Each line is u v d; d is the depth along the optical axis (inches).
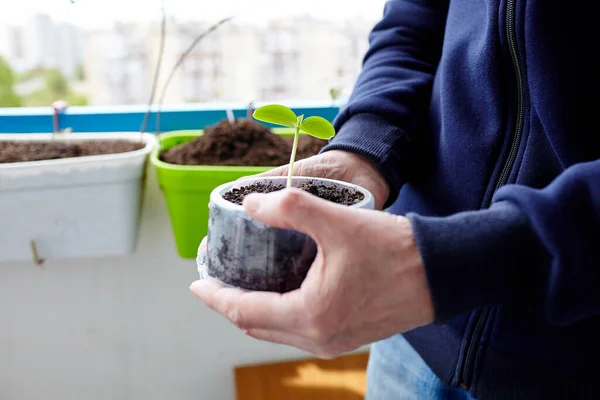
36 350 41.4
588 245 13.3
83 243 35.7
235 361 44.5
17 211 33.8
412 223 14.1
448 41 22.4
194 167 33.4
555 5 17.5
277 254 15.9
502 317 20.2
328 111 43.8
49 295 40.3
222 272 16.8
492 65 19.3
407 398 26.7
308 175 20.8
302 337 15.4
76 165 33.2
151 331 42.7
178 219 35.4
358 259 14.0
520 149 19.5
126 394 44.1
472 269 13.5
